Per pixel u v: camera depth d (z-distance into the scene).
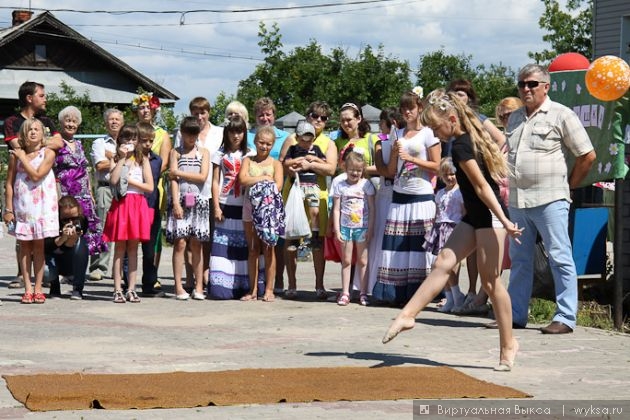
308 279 13.75
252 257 11.14
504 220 6.86
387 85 33.28
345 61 33.59
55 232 10.69
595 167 9.77
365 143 11.30
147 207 10.98
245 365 7.28
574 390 6.57
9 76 43.00
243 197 11.19
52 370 7.00
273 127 11.57
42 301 10.73
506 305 7.16
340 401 6.10
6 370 6.98
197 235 11.09
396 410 5.88
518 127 9.20
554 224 9.04
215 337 8.55
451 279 10.19
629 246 11.07
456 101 6.98
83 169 12.04
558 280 9.10
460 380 6.75
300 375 6.86
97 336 8.53
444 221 10.27
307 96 33.38
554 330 8.97
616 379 6.96
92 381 6.57
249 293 11.23
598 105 9.75
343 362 7.43
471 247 7.10
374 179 11.04
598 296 11.29
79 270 11.16
